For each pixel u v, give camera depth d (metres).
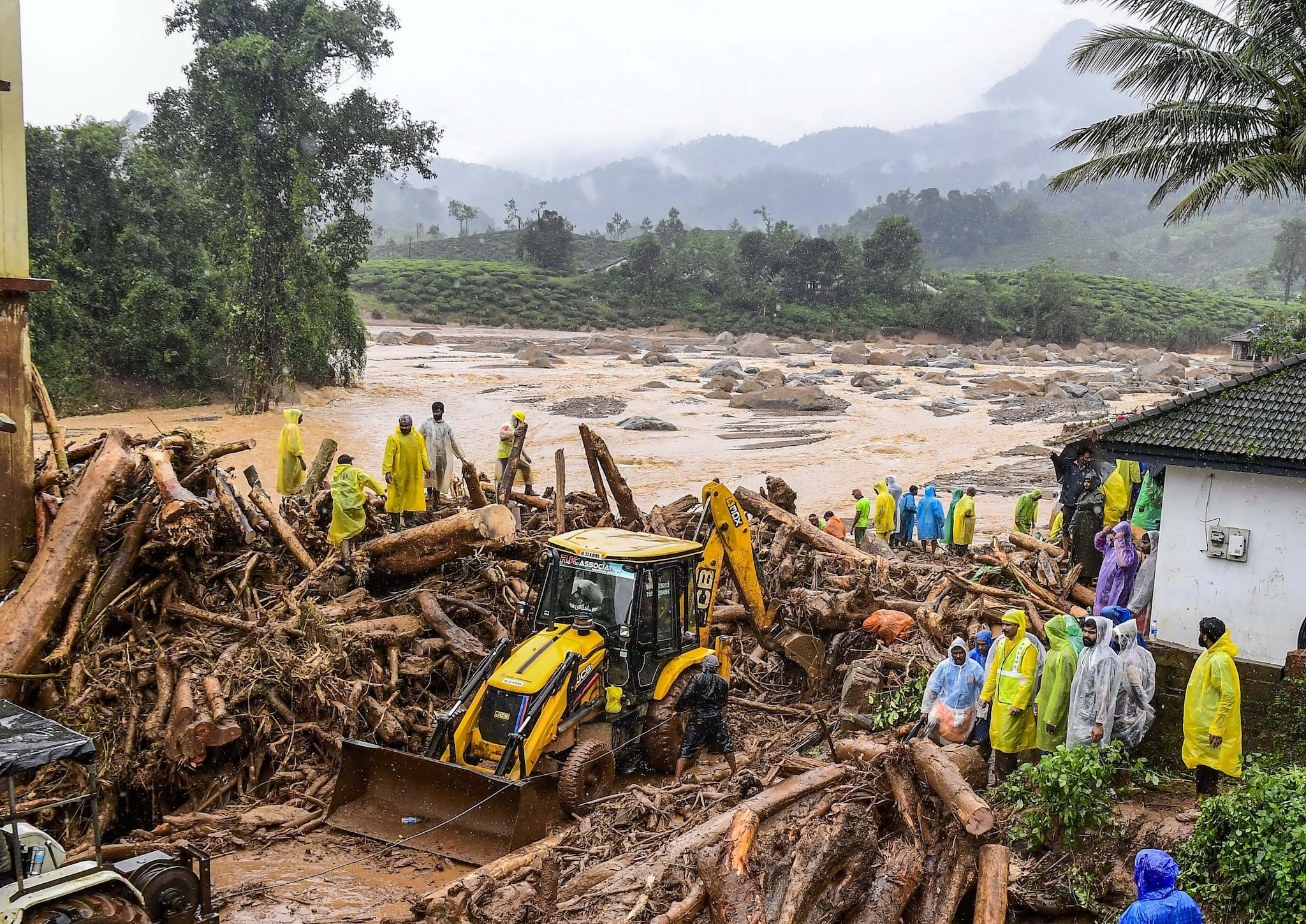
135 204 48.34
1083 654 9.85
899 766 8.44
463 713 10.37
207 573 13.46
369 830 9.91
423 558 14.46
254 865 9.37
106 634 12.13
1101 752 9.46
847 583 17.14
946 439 47.25
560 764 10.59
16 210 13.02
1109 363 107.81
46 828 9.95
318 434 42.50
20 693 10.99
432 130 51.22
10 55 12.98
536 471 36.00
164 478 12.45
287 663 11.75
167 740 10.60
